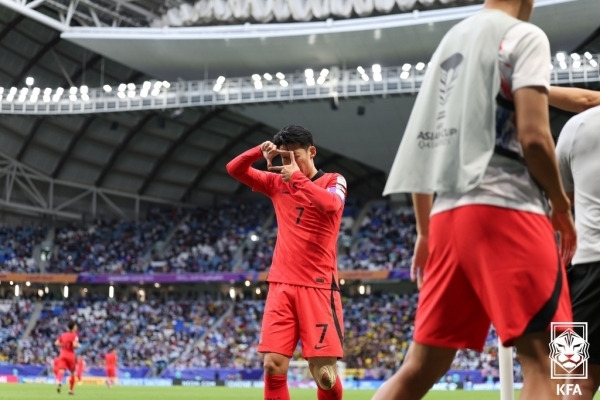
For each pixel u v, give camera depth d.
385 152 89.69
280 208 13.05
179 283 102.94
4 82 85.62
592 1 65.19
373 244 100.06
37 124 91.94
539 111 6.25
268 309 12.77
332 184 12.87
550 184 6.37
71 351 49.44
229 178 109.62
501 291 6.31
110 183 105.06
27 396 44.41
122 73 87.94
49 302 99.62
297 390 62.75
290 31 74.00
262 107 84.81
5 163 96.50
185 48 76.88
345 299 96.25
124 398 44.62
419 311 6.93
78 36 74.94
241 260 100.94
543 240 6.39
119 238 105.00
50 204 102.44
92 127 94.81
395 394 6.92
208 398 47.09
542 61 6.38
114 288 103.56
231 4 75.50
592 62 67.38
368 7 73.12
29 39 80.75
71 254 102.06
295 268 12.70
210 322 96.00
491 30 6.60
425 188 6.71
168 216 109.44
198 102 78.50
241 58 78.69
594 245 9.95
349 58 77.50
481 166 6.39
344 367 80.19
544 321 6.24
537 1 66.19
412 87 74.00
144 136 98.06
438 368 6.86
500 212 6.38
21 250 101.31
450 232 6.58
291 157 12.06
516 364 69.38
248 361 89.25
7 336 93.62
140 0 75.56
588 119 10.23
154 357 91.19
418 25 70.50
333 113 84.00
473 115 6.49
